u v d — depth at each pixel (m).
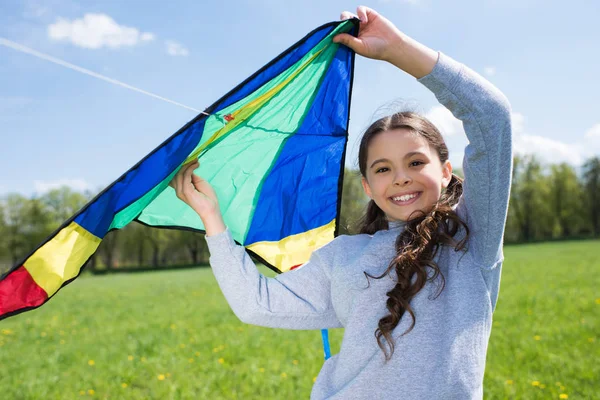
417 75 1.67
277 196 2.19
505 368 4.84
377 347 1.61
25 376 5.78
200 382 4.99
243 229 2.16
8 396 4.96
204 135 1.56
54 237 1.41
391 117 1.82
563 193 62.44
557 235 64.25
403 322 1.58
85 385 5.22
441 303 1.63
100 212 1.45
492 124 1.59
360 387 1.58
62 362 6.54
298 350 6.20
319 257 1.88
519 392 4.17
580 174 64.62
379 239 1.80
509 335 6.45
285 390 4.59
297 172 2.19
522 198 62.28
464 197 1.75
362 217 2.11
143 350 6.84
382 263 1.73
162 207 1.93
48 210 58.31
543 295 10.25
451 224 1.77
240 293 1.73
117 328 9.24
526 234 62.75
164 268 50.25
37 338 8.73
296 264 2.23
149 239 57.56
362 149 1.85
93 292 19.06
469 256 1.69
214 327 8.46
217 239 1.77
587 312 7.98
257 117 1.76
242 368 5.48
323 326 1.86
